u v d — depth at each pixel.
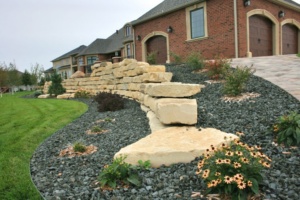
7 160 3.94
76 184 2.87
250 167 2.28
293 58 9.98
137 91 8.26
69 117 7.43
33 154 4.19
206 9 14.01
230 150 2.49
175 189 2.49
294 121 3.29
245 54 13.18
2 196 2.79
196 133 3.69
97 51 35.69
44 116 8.00
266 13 14.43
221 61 7.64
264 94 5.32
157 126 4.33
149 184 2.64
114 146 4.09
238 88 5.49
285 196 2.15
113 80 10.89
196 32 14.89
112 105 7.54
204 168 2.52
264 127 3.69
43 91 19.81
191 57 9.40
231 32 12.98
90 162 3.55
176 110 4.11
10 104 12.96
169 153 3.09
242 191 2.17
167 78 6.98
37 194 2.73
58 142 4.76
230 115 4.41
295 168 2.60
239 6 12.77
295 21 16.91
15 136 5.55
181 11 15.34
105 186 2.71
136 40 19.08
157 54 17.66
